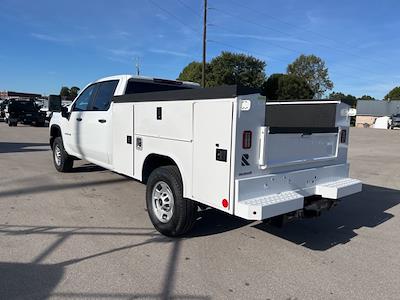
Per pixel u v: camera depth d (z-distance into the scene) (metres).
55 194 6.81
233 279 3.74
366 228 5.50
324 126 5.36
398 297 3.50
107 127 6.19
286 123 6.02
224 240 4.79
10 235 4.73
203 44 35.03
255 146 3.95
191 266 4.00
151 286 3.54
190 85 7.14
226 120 3.84
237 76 68.94
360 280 3.81
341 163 5.22
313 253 4.49
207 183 4.12
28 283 3.53
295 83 69.94
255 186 4.00
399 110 66.50
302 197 4.14
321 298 3.44
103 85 6.80
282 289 3.58
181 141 4.44
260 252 4.45
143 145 5.18
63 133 8.28
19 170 9.11
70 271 3.79
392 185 8.78
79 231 4.95
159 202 4.95
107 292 3.41
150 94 4.96
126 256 4.20
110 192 7.04
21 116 28.31
